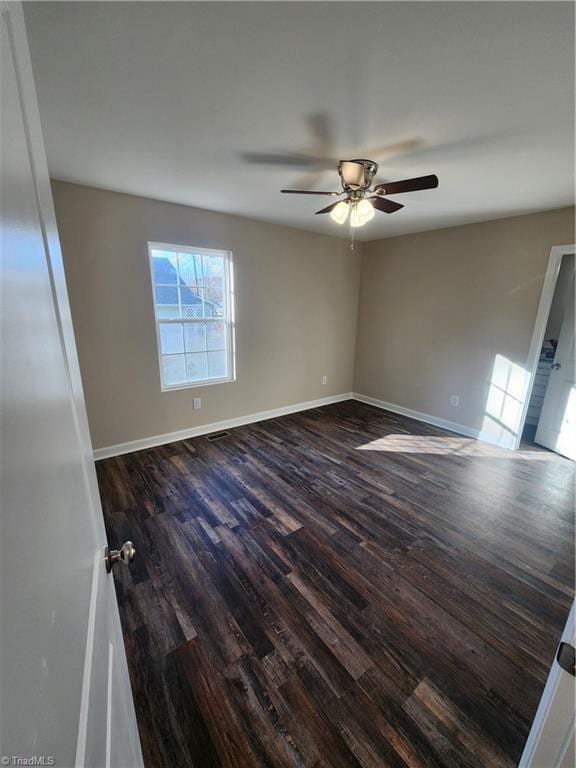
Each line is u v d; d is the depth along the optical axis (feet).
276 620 5.21
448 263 12.87
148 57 4.14
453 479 9.63
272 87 4.70
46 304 1.80
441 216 11.10
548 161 6.79
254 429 13.07
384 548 6.82
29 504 1.19
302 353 14.90
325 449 11.42
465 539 7.13
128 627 5.06
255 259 12.40
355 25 3.63
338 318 15.87
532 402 13.97
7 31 1.40
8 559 0.97
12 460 1.07
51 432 1.60
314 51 4.02
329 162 7.07
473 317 12.37
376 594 5.72
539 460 10.91
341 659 4.64
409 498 8.63
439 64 4.20
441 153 6.54
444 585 5.94
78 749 1.41
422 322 14.03
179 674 4.42
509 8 3.39
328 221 12.26
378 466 10.31
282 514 7.86
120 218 9.41
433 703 4.14
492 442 12.24
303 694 4.22
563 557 6.66
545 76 4.37
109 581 2.83
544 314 10.61
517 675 4.48
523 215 10.71
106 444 10.39
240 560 6.42
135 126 5.72
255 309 12.88
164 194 9.33
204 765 3.58
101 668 2.07
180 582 5.90
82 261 9.09
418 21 3.58
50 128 5.79
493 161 6.84
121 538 6.98
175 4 3.38
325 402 16.51
